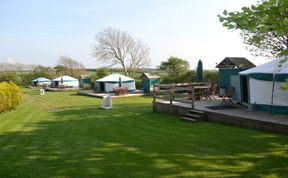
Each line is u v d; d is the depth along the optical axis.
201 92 19.42
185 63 42.28
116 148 9.39
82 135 11.88
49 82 66.06
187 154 8.29
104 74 49.91
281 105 12.78
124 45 60.53
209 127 12.36
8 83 24.55
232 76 17.12
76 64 68.50
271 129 10.73
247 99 15.59
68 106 25.94
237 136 10.28
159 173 6.81
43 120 16.91
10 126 14.74
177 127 12.84
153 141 10.20
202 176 6.51
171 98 17.22
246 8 4.81
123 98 32.41
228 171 6.75
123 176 6.71
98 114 19.09
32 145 10.20
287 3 4.34
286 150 8.27
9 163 8.05
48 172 7.20
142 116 17.12
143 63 61.22
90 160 8.12
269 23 4.85
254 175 6.43
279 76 12.50
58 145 10.10
